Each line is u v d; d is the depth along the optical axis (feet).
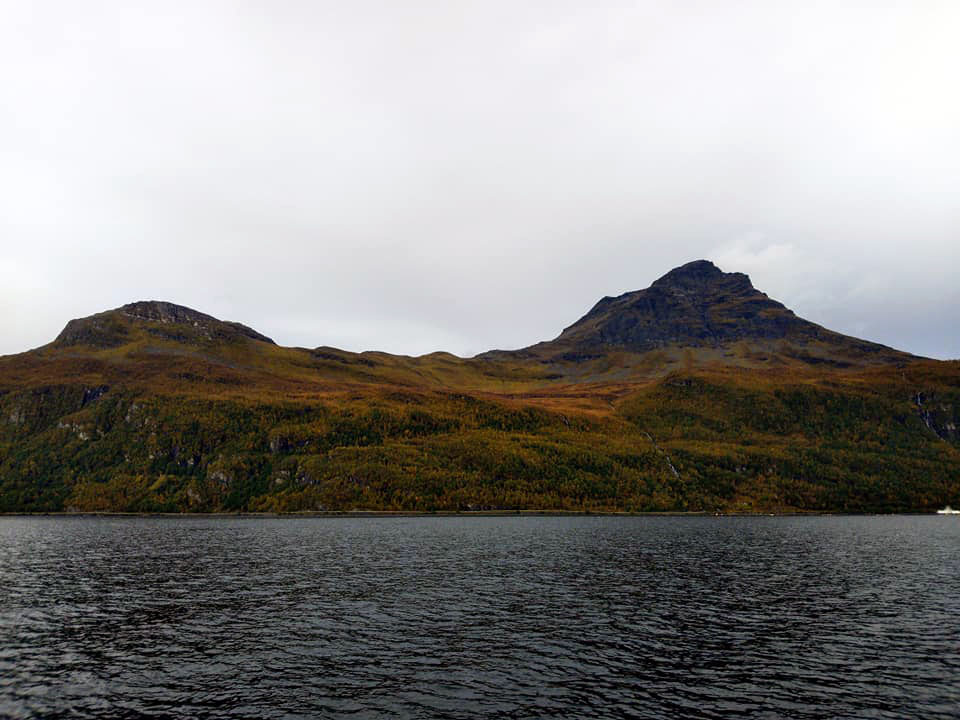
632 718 111.65
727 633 168.25
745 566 295.89
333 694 123.44
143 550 366.84
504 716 112.57
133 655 148.46
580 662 143.54
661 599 213.46
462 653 150.20
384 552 354.74
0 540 434.71
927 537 466.29
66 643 158.20
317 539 443.73
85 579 255.09
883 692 124.36
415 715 113.09
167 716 112.57
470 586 238.27
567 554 344.49
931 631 170.40
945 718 111.04
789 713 113.80
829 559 323.78
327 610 195.52
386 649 153.48
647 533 501.56
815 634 167.32
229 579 255.09
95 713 113.70
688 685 128.67
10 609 196.54
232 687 127.44
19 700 119.85
